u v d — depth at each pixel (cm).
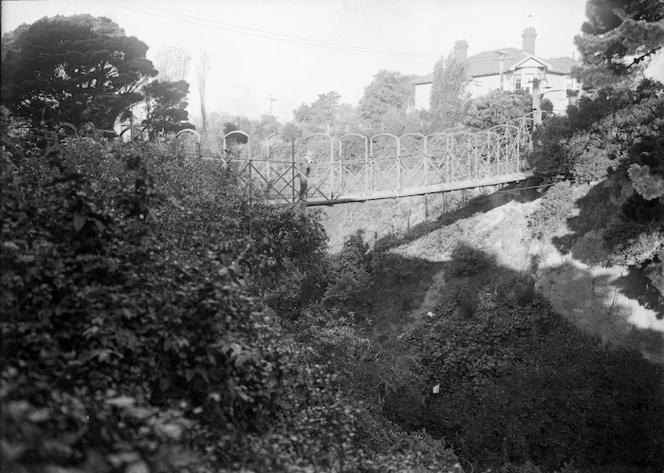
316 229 1515
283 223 1423
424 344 2211
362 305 2552
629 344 1900
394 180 3102
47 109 2097
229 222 1122
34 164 975
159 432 444
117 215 716
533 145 2352
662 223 1736
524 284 2264
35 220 674
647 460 1670
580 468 1694
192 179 1209
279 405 740
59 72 2258
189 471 475
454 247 2570
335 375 1004
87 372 552
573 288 2092
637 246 1803
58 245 625
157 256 695
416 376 2017
